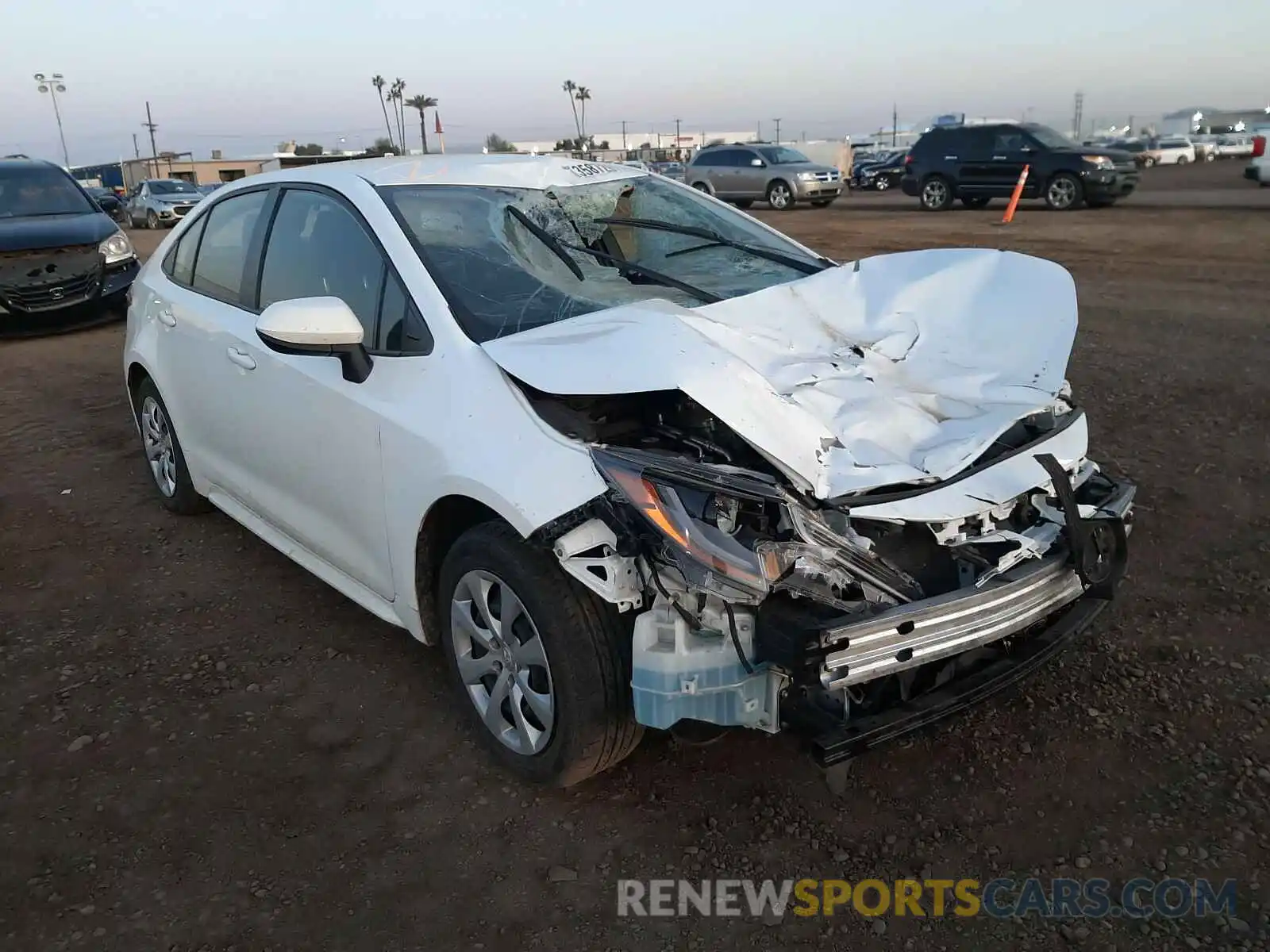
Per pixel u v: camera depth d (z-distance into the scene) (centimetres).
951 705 258
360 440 320
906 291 352
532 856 269
